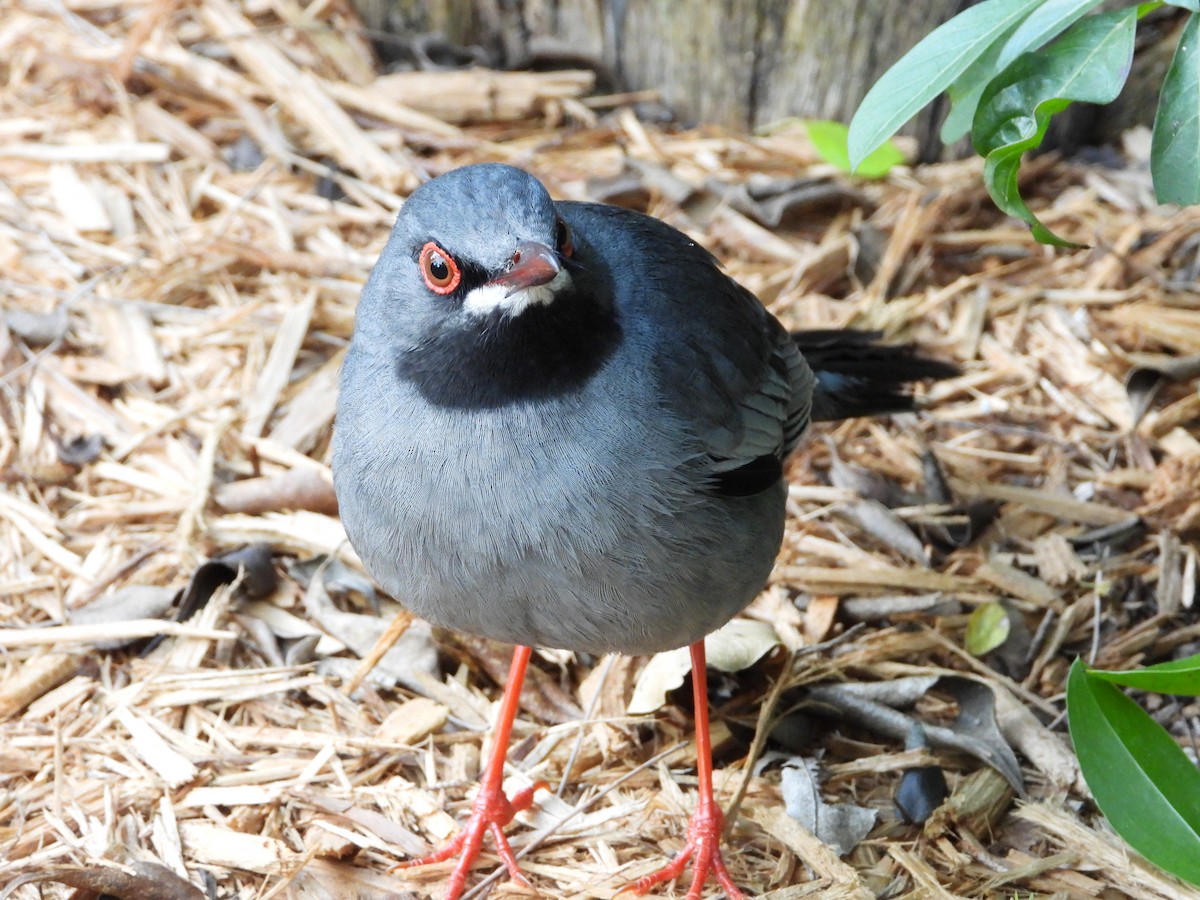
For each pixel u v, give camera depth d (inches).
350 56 368.8
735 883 211.6
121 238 323.9
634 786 226.5
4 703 229.1
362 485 189.6
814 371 255.1
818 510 273.1
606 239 201.0
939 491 276.1
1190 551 262.2
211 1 373.1
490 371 180.9
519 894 206.8
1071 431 291.3
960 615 254.4
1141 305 311.6
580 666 247.0
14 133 343.9
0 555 259.0
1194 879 186.5
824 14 341.4
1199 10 164.4
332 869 207.0
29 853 206.5
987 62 205.8
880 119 172.1
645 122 366.9
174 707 231.1
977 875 208.4
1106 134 360.2
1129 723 195.5
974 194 342.6
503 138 359.3
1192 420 289.6
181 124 350.0
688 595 192.9
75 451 278.2
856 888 201.8
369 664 237.8
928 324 315.6
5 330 294.7
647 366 189.5
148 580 255.3
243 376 296.0
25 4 374.6
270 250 321.4
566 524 184.4
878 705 232.8
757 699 239.3
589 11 364.5
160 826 210.8
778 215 331.0
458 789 223.8
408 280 184.7
